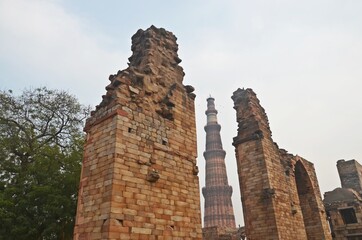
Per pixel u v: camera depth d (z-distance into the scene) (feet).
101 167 32.14
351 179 128.88
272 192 59.00
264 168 61.72
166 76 44.83
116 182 30.04
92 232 29.19
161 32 49.88
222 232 125.39
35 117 73.05
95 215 29.81
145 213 31.35
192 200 37.81
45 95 75.77
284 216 59.41
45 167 61.72
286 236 56.90
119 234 28.09
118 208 29.09
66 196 59.36
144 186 32.60
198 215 37.60
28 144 68.23
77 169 63.67
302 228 63.72
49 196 55.67
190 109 45.19
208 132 319.06
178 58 49.70
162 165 35.96
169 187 35.53
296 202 66.85
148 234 30.71
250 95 74.33
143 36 48.06
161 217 32.86
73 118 78.38
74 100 79.61
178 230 34.14
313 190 85.61
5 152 64.59
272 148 68.08
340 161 134.82
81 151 70.90
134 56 47.06
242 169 65.46
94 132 35.83
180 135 40.75
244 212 61.87
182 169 38.55
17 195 56.70
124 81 36.76
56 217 57.00
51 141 74.28
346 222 109.91
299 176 87.76
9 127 69.00
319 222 81.41
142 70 41.16
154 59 44.24
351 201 108.68
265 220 57.67
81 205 32.35
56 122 76.33
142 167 33.37
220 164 286.46
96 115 37.06
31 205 55.21
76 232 31.22
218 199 261.03
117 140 32.09
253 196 61.31
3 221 51.03
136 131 34.63
